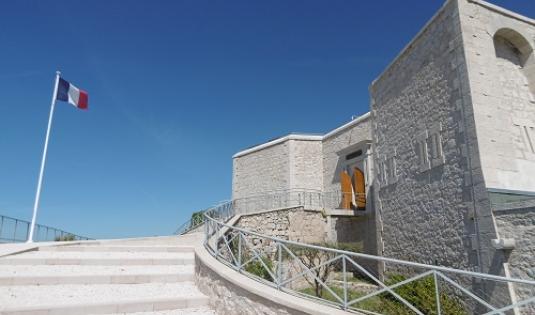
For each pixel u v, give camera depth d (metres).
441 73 9.03
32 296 5.00
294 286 10.73
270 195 19.88
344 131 18.27
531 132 8.46
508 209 6.73
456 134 8.30
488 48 8.45
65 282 5.70
